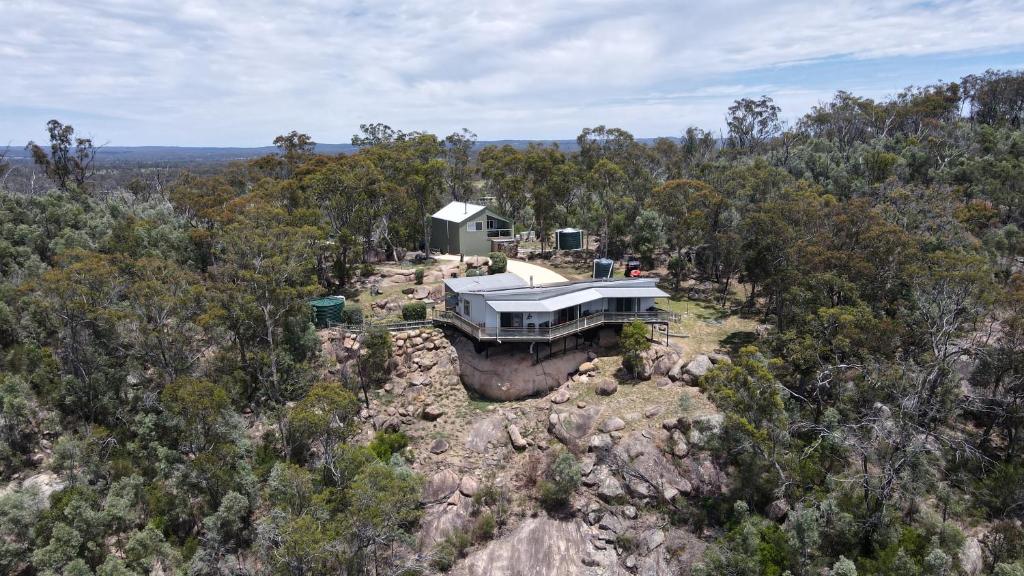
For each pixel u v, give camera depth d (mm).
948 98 107188
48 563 29734
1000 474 33031
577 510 35031
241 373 41781
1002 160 76625
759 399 31078
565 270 64375
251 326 43375
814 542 28406
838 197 67250
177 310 40719
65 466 35156
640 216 63156
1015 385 34750
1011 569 26453
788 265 42969
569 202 80062
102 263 42938
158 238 57094
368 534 28828
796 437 34906
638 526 33719
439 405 43094
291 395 42000
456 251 69125
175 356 40531
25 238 55219
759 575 28312
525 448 39469
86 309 39469
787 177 67812
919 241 44062
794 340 36969
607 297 46406
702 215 55062
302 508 30969
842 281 37500
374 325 44750
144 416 38375
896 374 32688
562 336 43125
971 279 33781
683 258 61250
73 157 89125
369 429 41688
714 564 28844
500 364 44094
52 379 40312
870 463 34000
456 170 87250
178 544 33750
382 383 44562
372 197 64375
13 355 41469
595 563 32656
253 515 34656
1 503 31516
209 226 64000
